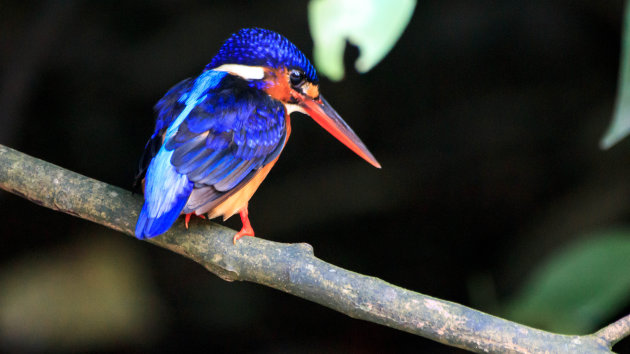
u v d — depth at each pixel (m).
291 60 6.02
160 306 11.37
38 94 12.21
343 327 11.72
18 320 10.53
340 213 12.41
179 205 4.73
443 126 12.73
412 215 12.57
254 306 11.73
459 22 12.51
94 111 12.38
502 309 11.11
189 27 12.36
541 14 12.36
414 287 12.33
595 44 12.38
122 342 10.82
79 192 5.14
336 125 6.24
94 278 11.15
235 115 5.27
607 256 5.21
